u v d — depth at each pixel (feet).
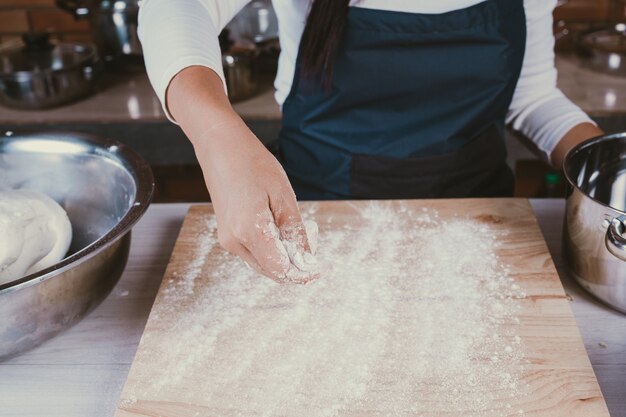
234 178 2.05
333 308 2.40
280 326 2.33
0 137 2.89
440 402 2.01
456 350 2.20
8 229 2.44
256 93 5.65
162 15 2.63
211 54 2.52
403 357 2.18
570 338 2.24
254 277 2.59
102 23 5.72
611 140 2.76
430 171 3.47
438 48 3.25
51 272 2.05
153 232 3.02
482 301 2.42
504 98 3.49
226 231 2.01
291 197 2.09
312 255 2.03
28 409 2.11
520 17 3.29
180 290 2.52
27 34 5.47
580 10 6.54
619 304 2.39
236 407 2.01
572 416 1.96
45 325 2.18
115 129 5.27
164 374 2.14
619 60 5.54
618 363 2.23
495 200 3.06
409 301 2.43
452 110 3.39
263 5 6.06
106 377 2.24
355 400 2.02
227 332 2.31
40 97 5.27
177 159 5.43
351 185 3.51
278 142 3.86
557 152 3.50
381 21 3.17
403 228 2.86
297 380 2.10
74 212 2.96
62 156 2.88
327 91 3.34
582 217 2.40
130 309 2.55
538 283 2.51
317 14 3.09
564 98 3.68
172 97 2.41
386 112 3.40
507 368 2.12
